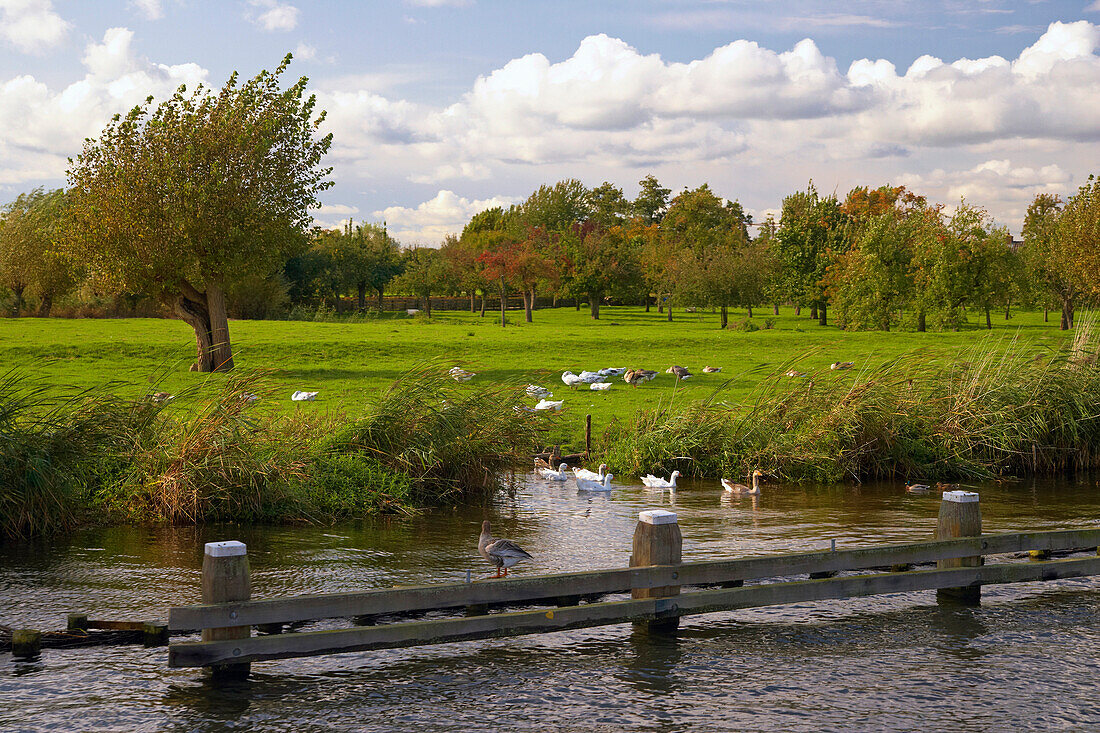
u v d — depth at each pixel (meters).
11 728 8.05
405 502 18.22
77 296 82.19
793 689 9.27
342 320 87.06
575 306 137.88
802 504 19.44
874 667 9.91
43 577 12.71
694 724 8.42
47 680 9.10
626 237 158.88
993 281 73.06
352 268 116.56
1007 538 12.41
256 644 8.85
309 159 39.88
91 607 11.34
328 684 9.23
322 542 15.18
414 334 61.28
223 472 16.66
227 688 9.05
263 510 16.86
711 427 23.86
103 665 9.49
